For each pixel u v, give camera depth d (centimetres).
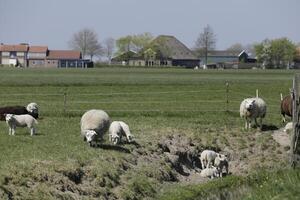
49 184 2927
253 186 3384
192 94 8625
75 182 3091
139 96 8231
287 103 5388
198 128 5003
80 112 5778
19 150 3372
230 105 6925
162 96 8269
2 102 6756
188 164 4281
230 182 3556
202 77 14312
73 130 4431
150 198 3338
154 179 3628
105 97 7981
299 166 3544
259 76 15662
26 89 9125
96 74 16238
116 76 14562
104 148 3794
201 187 3491
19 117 4053
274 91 9325
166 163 3975
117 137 3975
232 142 4688
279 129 5209
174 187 3638
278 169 3716
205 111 6147
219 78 13612
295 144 3556
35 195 2770
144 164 3756
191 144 4491
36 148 3475
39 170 2988
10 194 2694
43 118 5300
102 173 3241
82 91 8981
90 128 3772
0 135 3966
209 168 4125
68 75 15025
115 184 3269
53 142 3756
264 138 4803
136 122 5175
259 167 4191
